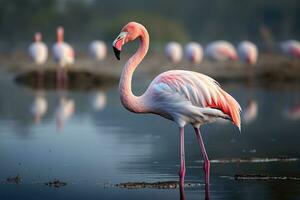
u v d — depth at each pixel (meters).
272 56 40.75
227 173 9.95
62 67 26.97
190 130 14.63
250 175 9.77
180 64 34.78
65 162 10.81
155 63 35.66
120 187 9.07
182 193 8.70
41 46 27.91
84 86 25.56
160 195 8.60
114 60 38.03
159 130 14.52
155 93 9.20
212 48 32.16
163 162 10.80
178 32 57.72
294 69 30.05
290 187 8.97
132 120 16.08
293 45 34.38
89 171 10.12
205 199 8.36
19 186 9.17
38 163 10.73
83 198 8.49
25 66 33.91
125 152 11.70
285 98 20.55
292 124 15.14
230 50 32.06
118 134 13.79
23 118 16.06
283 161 10.88
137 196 8.55
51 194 8.70
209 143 12.80
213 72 30.66
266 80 27.80
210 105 9.07
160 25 57.38
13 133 13.80
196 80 9.12
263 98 20.55
